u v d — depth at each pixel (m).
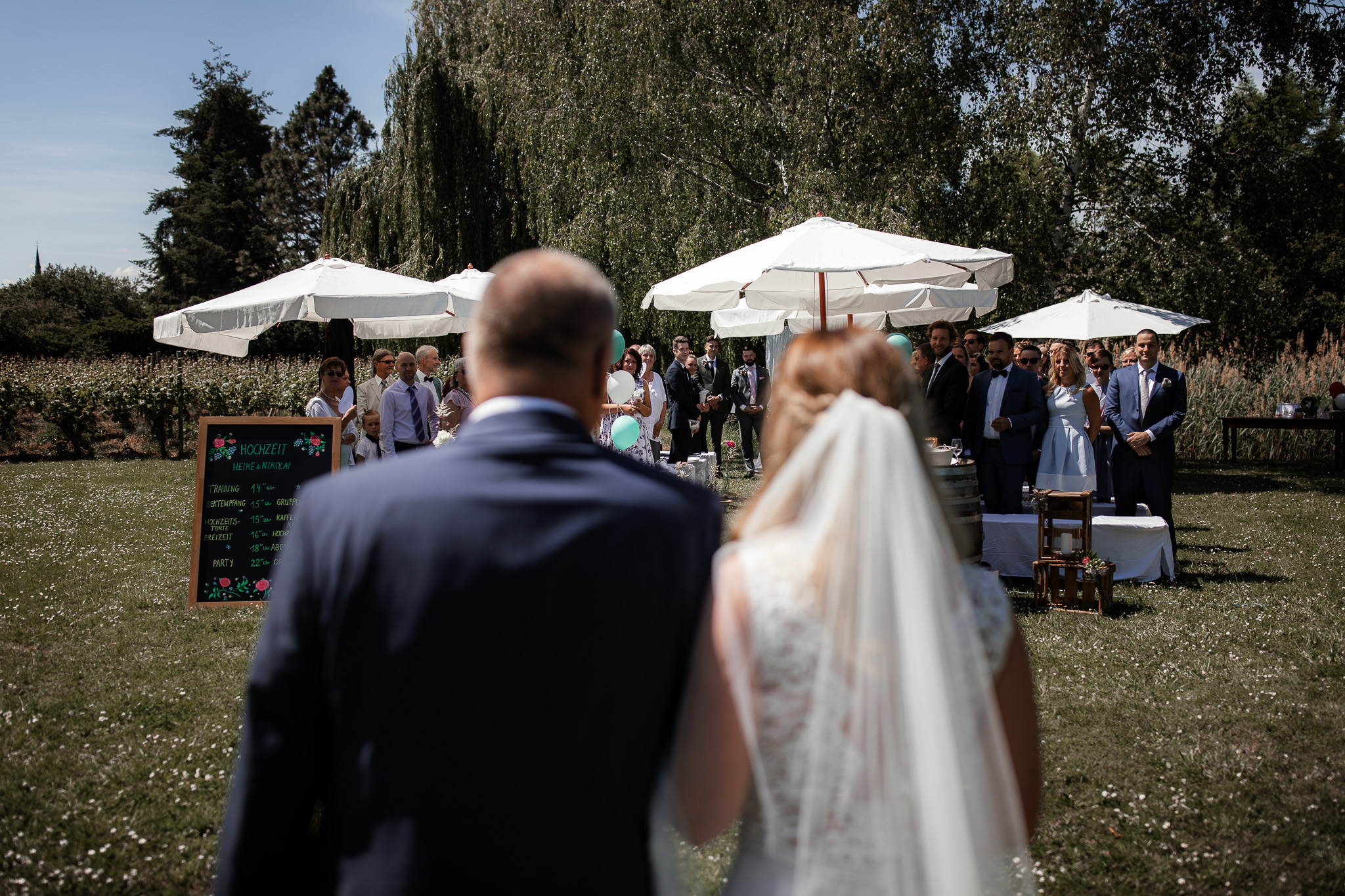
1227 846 3.06
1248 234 16.31
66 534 8.46
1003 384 7.46
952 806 1.16
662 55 14.33
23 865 2.92
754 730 1.21
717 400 12.65
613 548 1.19
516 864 1.12
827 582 1.21
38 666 4.79
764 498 1.36
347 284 6.69
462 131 17.42
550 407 1.29
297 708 1.17
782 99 13.91
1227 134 15.38
